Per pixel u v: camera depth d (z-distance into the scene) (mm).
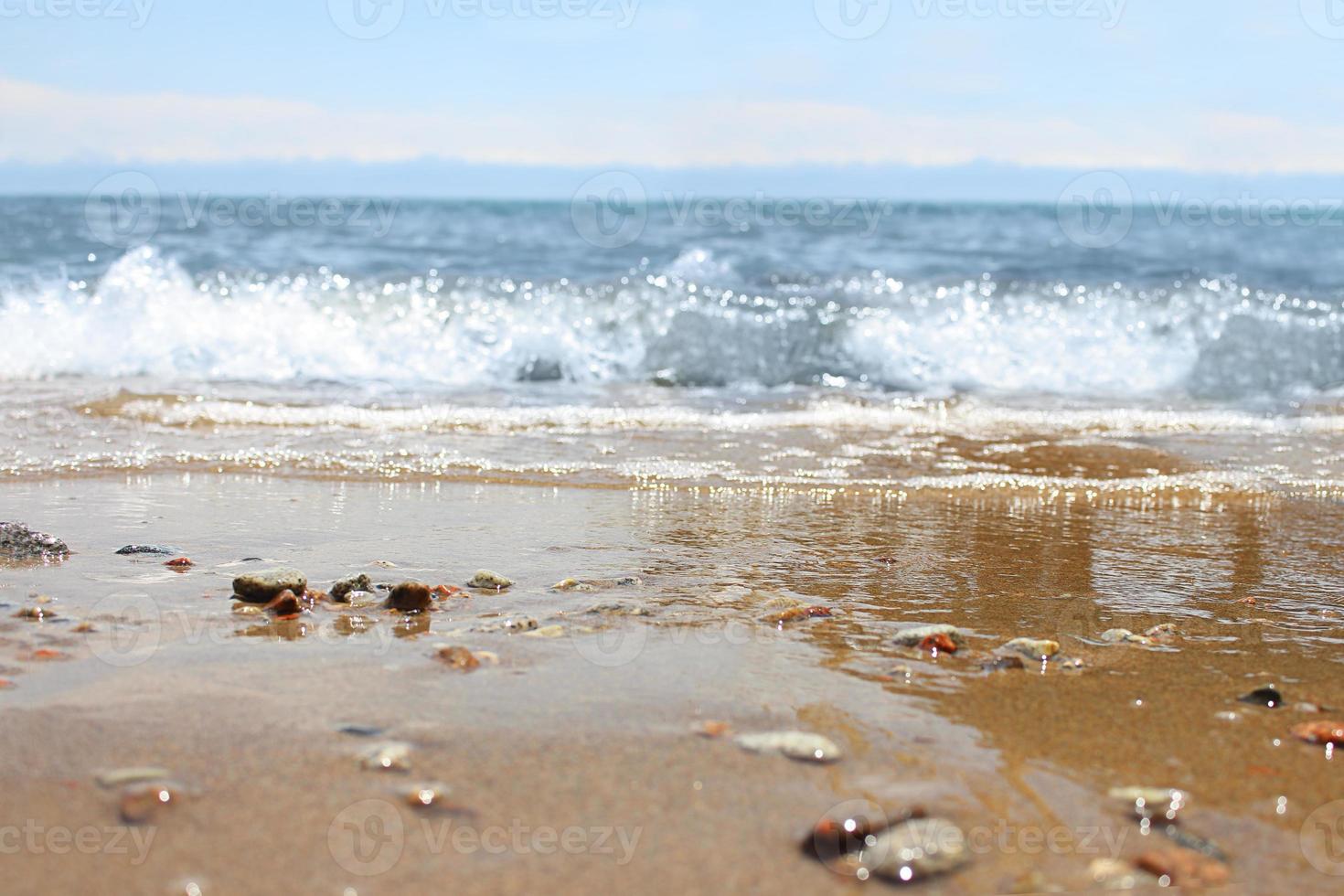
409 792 1642
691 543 3291
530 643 2354
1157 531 3576
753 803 1638
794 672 2217
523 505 3744
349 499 3756
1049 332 7469
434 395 6172
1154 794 1701
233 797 1612
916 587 2885
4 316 6828
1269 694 2123
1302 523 3715
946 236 17828
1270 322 7398
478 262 11656
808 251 13922
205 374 6637
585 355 7238
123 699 1972
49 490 3746
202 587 2699
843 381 7031
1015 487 4188
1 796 1594
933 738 1899
